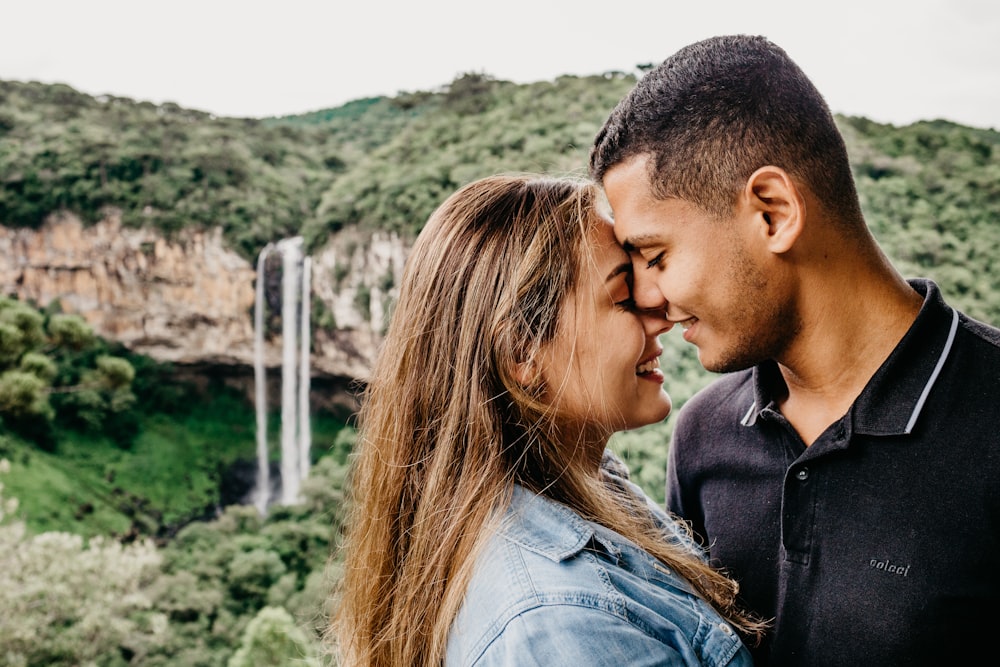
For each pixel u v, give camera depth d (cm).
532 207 110
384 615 114
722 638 102
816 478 121
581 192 115
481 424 105
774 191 109
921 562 111
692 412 158
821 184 111
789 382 130
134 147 5450
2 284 5000
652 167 113
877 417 115
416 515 109
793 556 123
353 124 7838
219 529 3669
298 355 5084
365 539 117
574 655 86
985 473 108
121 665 2262
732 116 109
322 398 5184
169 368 5138
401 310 116
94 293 5059
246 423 5238
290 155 6681
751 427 141
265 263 5134
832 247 115
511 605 91
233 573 3022
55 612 1781
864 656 115
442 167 4622
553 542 98
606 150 121
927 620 110
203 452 4969
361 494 120
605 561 100
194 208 5166
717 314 118
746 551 138
